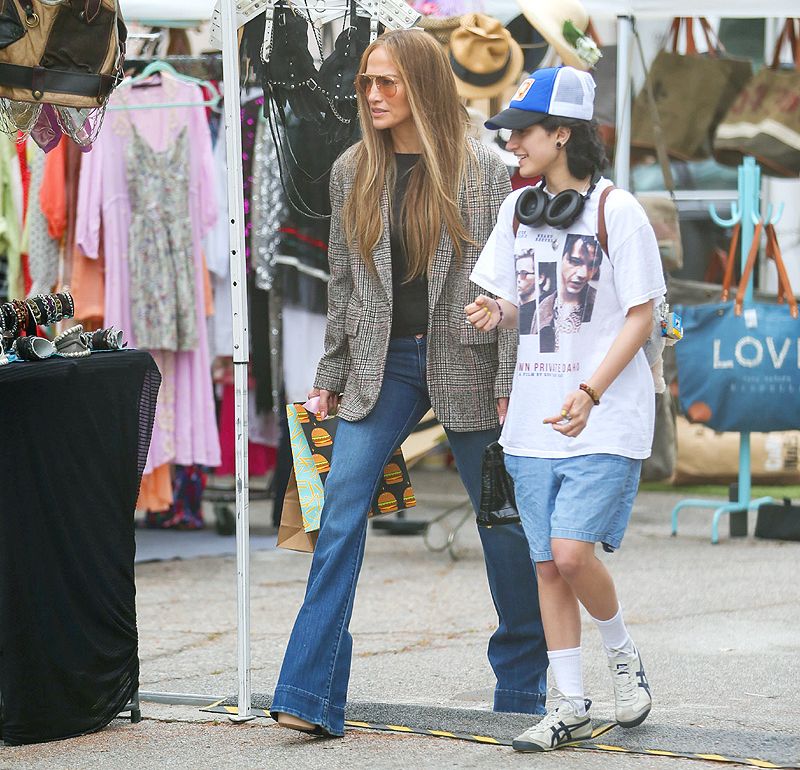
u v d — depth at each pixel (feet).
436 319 43.78
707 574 75.25
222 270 87.86
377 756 40.45
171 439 81.87
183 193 80.64
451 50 70.90
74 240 80.12
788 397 82.58
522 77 79.71
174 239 80.28
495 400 44.11
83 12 42.55
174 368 82.33
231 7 44.80
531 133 40.60
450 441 45.21
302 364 85.81
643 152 88.22
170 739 43.37
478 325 41.50
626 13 72.18
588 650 58.49
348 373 45.60
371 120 43.78
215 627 65.00
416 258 43.47
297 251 84.33
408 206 43.50
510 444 41.63
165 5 65.21
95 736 44.01
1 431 41.96
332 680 42.68
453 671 55.26
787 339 82.53
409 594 72.28
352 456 43.68
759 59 112.47
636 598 69.10
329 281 45.62
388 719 44.86
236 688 52.19
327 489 43.96
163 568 81.20
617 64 78.18
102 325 81.20
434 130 43.27
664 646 58.44
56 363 43.09
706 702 48.73
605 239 40.04
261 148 83.71
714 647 58.08
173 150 80.28
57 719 43.39
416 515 100.94
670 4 71.82
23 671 42.65
